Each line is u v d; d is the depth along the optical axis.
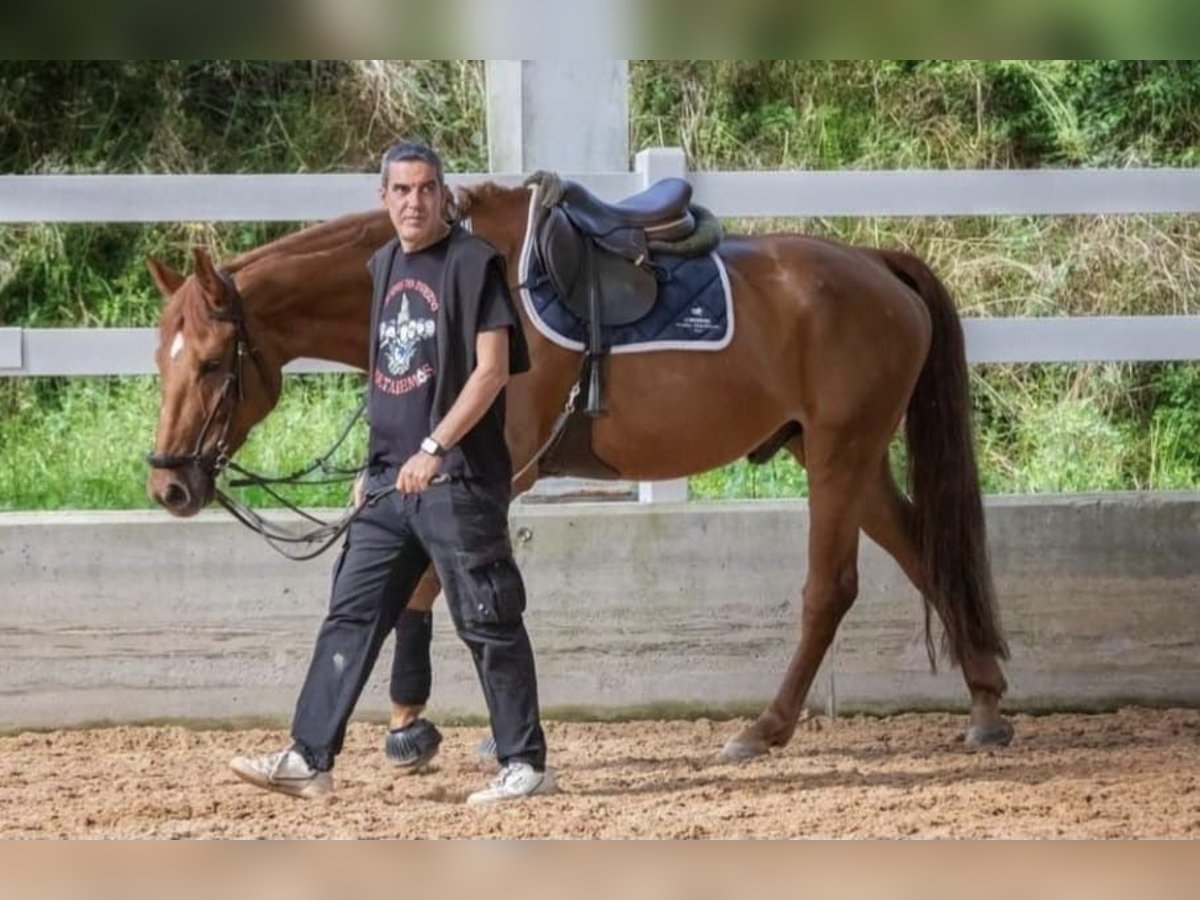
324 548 7.24
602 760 8.45
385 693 9.27
